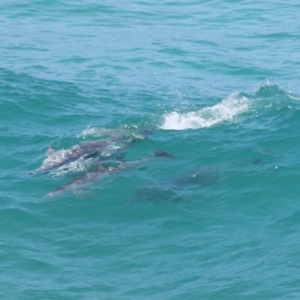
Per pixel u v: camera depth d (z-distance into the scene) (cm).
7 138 5012
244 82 6669
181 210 3841
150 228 3703
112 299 3091
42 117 5469
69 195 4094
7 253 3494
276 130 4878
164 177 4275
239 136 4847
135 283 3209
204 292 3059
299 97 5872
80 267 3369
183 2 9612
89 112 5606
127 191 4119
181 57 7375
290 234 3497
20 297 3125
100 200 4025
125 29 8350
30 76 6431
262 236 3503
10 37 7850
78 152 4678
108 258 3444
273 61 7319
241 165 4344
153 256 3428
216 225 3669
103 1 9419
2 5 9044
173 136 4916
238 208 3838
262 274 3152
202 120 5356
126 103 5884
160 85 6469
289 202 3838
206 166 4391
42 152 4769
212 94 6228
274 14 9081
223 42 7950
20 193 4147
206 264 3303
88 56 7281
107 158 4569
